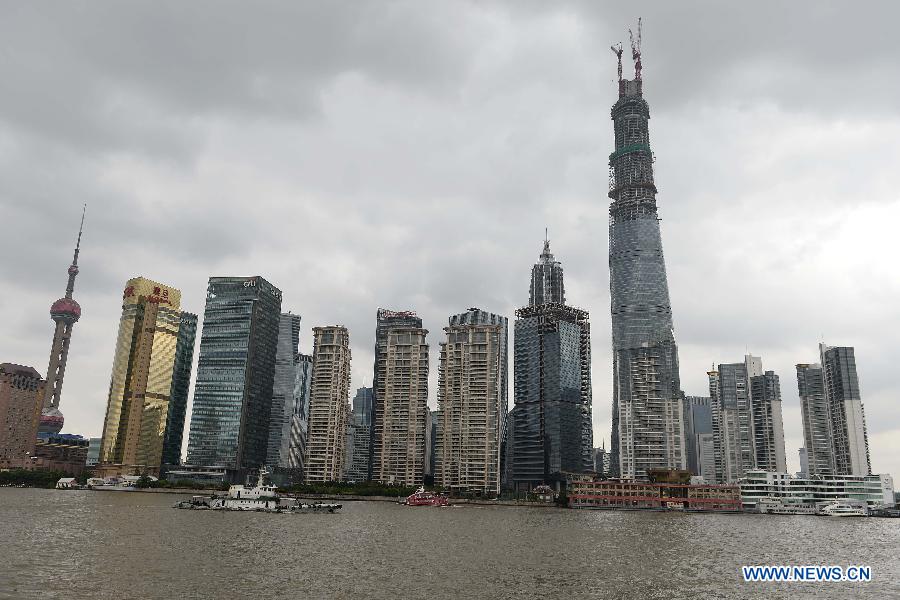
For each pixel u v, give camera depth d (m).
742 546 173.88
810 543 191.12
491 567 117.62
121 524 178.00
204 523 191.12
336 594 89.12
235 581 95.44
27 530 153.75
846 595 102.44
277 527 187.25
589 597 93.25
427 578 103.88
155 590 87.25
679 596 96.88
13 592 83.31
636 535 198.12
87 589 86.38
